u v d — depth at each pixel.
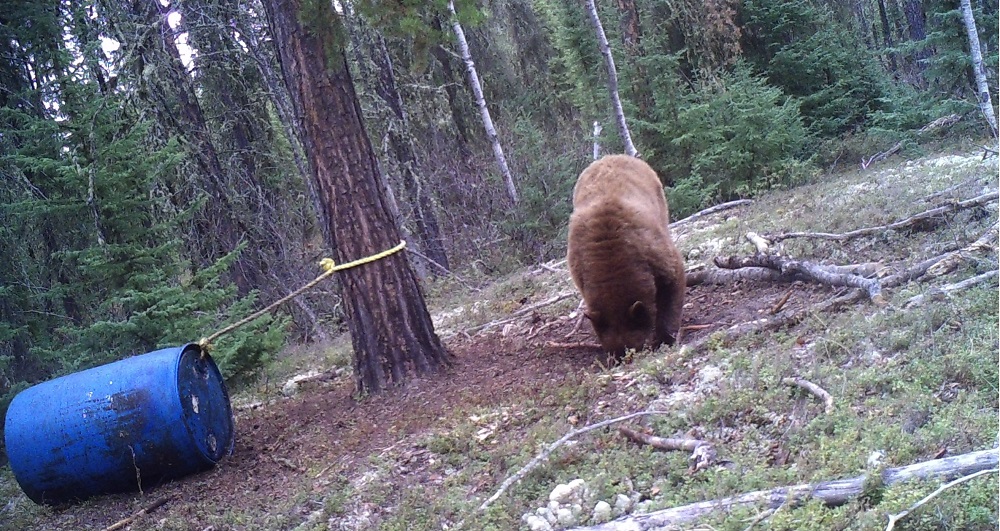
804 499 2.68
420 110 11.55
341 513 3.72
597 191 4.89
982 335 3.43
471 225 11.24
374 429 4.56
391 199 10.32
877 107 11.10
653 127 9.66
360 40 10.20
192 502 4.28
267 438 4.96
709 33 10.12
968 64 9.81
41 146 6.43
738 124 9.29
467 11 5.12
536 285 7.18
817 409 3.32
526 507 3.25
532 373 4.76
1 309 7.05
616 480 3.23
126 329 5.96
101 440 4.40
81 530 4.25
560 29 10.52
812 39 10.82
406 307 5.02
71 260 6.57
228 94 10.28
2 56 7.34
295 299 10.05
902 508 2.49
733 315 4.82
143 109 8.23
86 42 8.00
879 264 4.57
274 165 11.03
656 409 3.74
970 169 6.32
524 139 10.21
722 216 8.17
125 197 6.13
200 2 9.21
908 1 14.02
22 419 4.46
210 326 6.35
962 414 2.94
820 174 9.47
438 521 3.36
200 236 9.35
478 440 3.99
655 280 4.62
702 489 2.96
